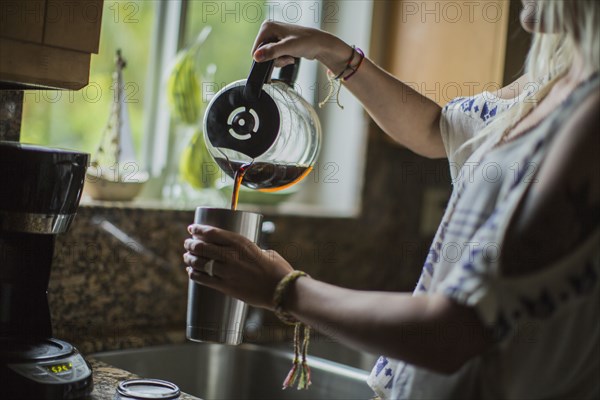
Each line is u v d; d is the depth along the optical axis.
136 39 1.82
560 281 0.78
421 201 2.27
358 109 2.12
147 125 1.88
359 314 0.83
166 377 1.61
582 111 0.78
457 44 1.83
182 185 1.86
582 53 0.83
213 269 0.90
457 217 0.88
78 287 1.53
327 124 2.19
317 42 1.12
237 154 1.00
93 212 1.55
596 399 0.88
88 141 1.76
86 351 1.47
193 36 1.92
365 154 2.10
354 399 1.53
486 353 0.85
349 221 2.09
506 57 1.73
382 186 2.16
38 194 1.04
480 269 0.77
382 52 2.02
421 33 1.92
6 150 1.02
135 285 1.64
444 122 1.21
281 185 1.05
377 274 2.18
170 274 1.71
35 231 1.06
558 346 0.84
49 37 1.05
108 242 1.58
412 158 2.22
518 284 0.77
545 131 0.80
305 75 2.17
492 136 0.92
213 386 1.68
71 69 1.09
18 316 1.15
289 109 1.02
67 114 1.71
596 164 0.77
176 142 1.90
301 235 1.98
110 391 1.17
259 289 0.89
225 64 2.00
